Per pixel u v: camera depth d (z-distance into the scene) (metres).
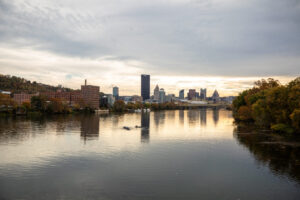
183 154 72.06
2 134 103.75
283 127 100.75
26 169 56.41
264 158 66.25
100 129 128.75
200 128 138.50
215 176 52.38
